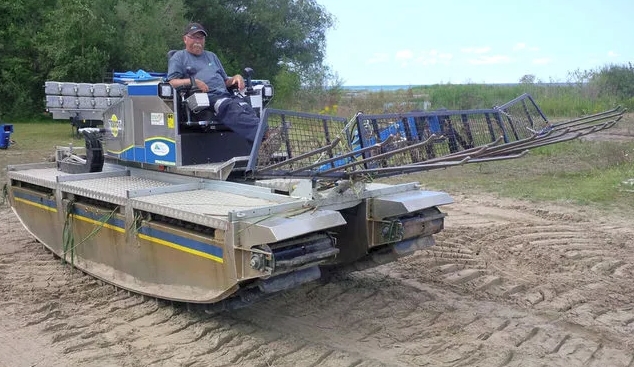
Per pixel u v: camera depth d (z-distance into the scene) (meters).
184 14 29.22
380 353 4.36
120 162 6.41
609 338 4.69
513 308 5.25
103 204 5.67
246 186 5.11
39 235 6.68
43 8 25.98
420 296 5.49
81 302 5.36
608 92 22.73
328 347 4.45
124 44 23.84
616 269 6.32
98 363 4.21
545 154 14.12
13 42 24.78
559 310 5.21
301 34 33.34
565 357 4.35
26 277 5.99
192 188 5.39
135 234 5.15
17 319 4.95
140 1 25.97
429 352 4.38
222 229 4.32
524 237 7.46
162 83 5.36
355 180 5.01
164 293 4.95
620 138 16.50
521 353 4.39
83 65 22.72
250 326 4.83
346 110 18.48
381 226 5.21
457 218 8.41
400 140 4.81
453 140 5.55
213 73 5.80
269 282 4.36
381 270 6.23
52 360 4.25
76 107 6.60
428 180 11.23
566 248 6.99
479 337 4.65
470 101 20.88
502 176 11.59
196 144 5.52
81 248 5.95
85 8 23.14
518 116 5.93
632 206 9.01
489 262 6.52
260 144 4.75
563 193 9.84
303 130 5.02
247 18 32.41
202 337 4.65
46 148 15.22
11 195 7.11
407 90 22.30
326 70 28.06
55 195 6.15
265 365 4.20
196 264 4.63
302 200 4.70
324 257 4.46
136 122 5.84
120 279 5.48
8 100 24.78
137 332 4.74
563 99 20.53
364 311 5.14
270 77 32.66
